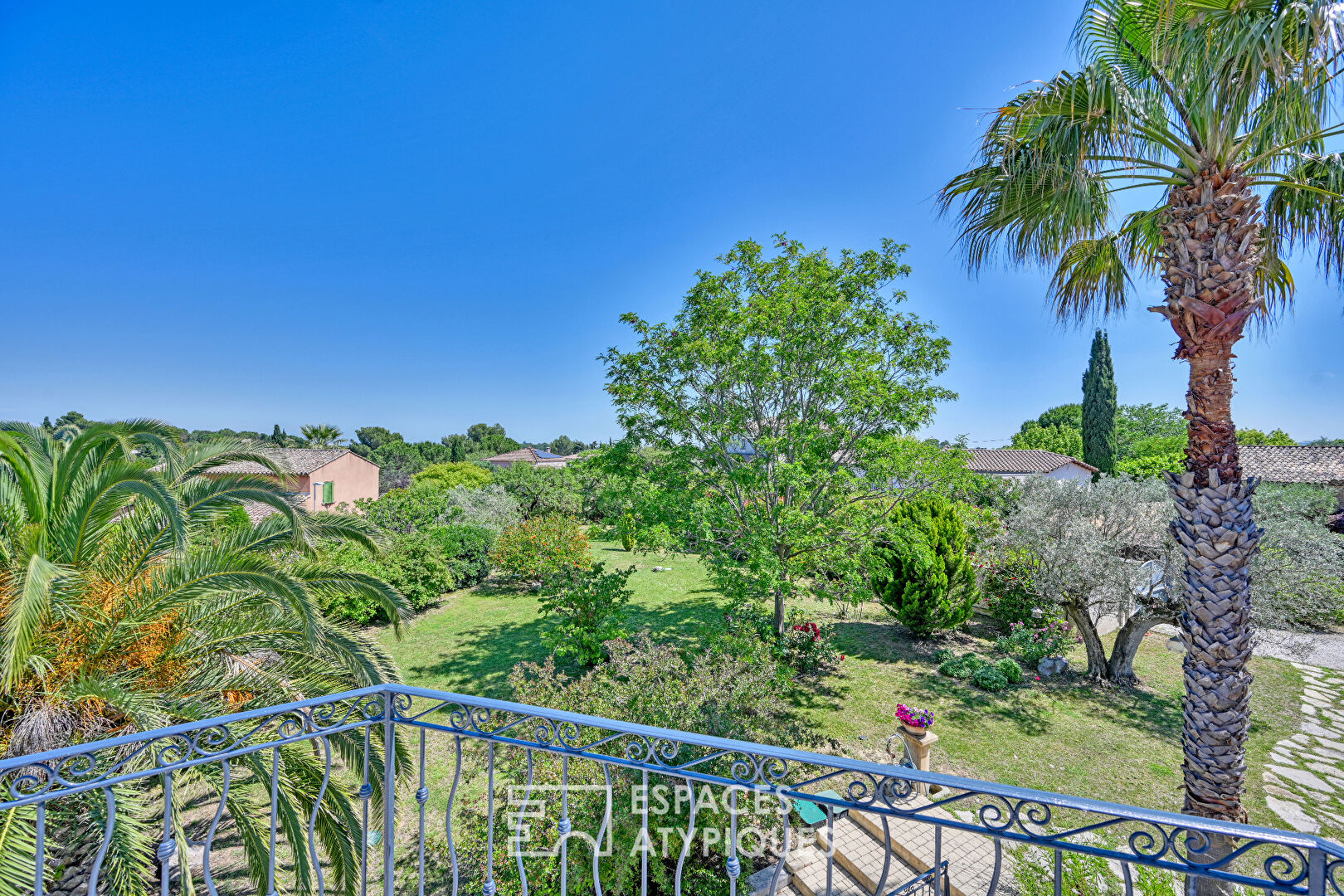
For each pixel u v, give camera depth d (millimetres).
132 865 3990
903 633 13344
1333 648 11797
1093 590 9984
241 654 5434
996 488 12695
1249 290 4766
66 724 4445
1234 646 4945
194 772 4695
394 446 51344
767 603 15523
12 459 4855
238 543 5527
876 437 10156
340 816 5242
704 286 10758
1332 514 12266
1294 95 3885
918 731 7539
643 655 6465
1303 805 6816
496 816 5320
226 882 5660
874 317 10461
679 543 10633
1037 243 5508
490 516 22031
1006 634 13008
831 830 2107
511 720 2561
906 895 5320
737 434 10867
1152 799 6973
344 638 5680
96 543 5102
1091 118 4527
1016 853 4707
